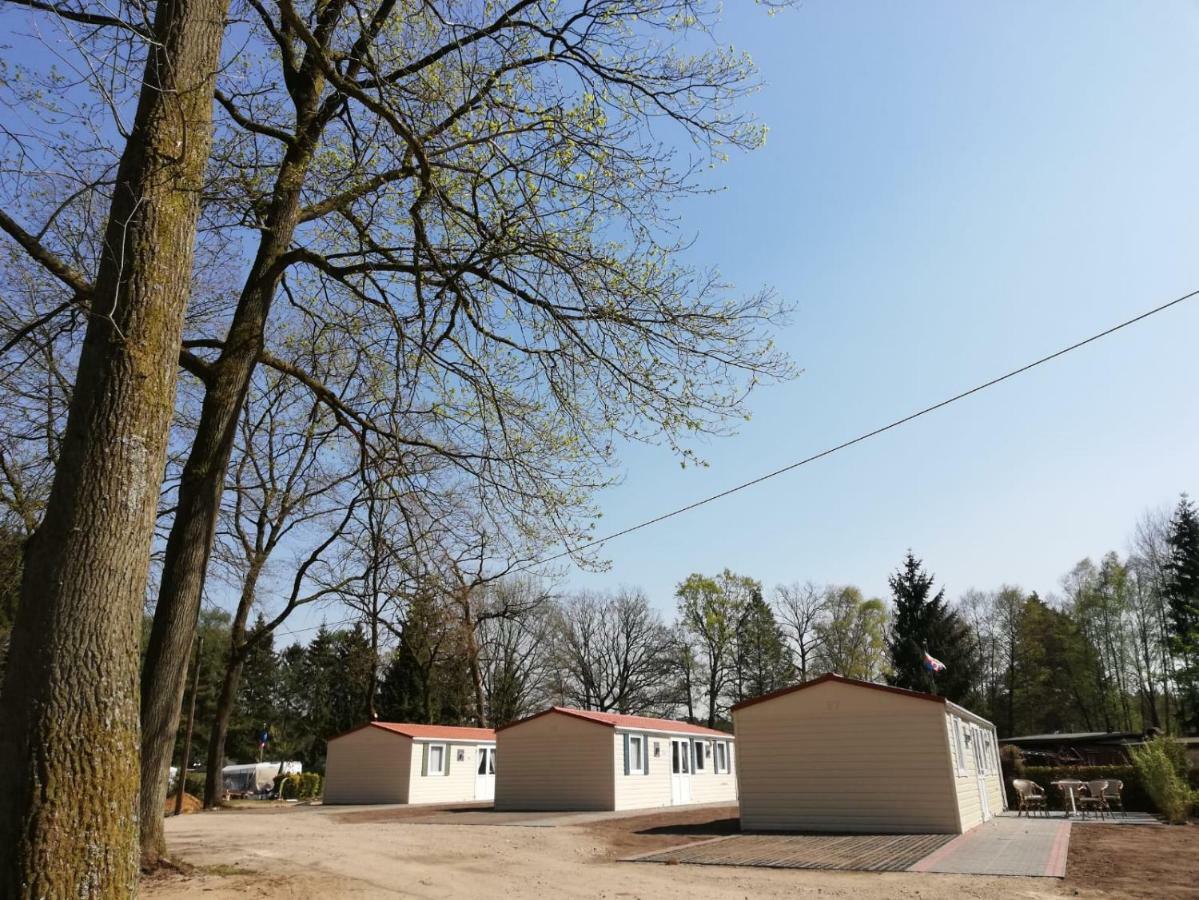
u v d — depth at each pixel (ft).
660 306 33.78
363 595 77.10
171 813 86.22
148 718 32.24
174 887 29.40
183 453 56.13
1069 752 111.45
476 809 88.89
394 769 103.50
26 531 46.37
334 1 33.50
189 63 20.07
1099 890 31.58
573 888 33.37
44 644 15.10
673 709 184.44
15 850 13.78
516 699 157.79
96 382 17.13
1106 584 168.35
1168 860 39.96
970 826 57.88
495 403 37.35
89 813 14.52
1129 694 165.37
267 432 71.46
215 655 169.78
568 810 84.12
